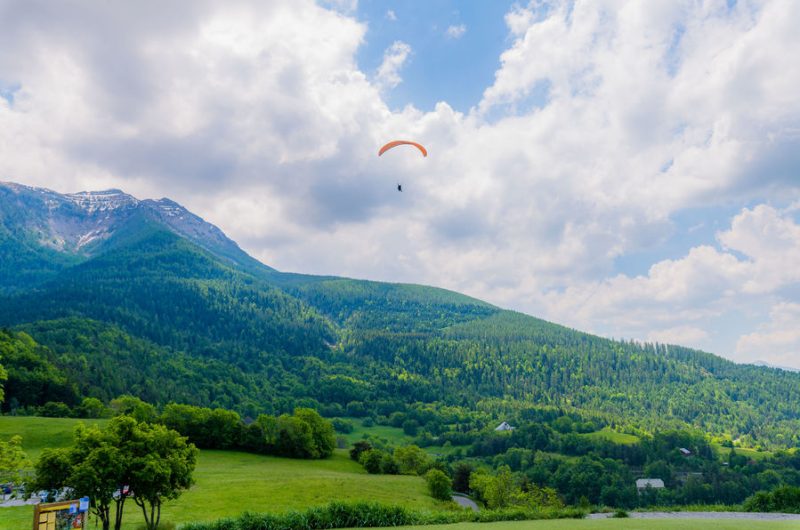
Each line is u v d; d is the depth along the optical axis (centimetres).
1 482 4728
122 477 4088
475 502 10706
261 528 4066
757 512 5634
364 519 4531
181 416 12581
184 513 6122
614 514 5481
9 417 12188
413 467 12900
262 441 12875
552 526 4041
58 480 4078
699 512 5659
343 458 13900
